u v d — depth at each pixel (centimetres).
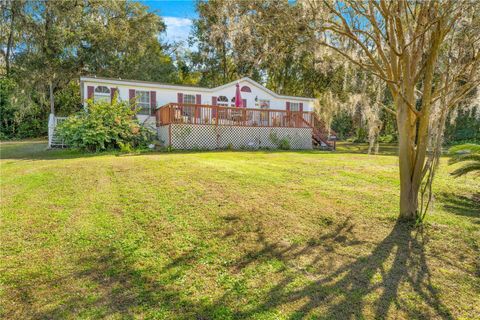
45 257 280
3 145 1531
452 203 441
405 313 207
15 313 204
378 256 286
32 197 456
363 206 419
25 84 1870
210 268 266
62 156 973
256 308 212
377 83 408
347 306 214
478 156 512
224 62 2062
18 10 1880
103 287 235
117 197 453
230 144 1291
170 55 2823
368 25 388
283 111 1405
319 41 348
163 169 652
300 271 261
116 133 1106
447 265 271
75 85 2375
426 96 329
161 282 243
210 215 382
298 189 501
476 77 318
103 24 2153
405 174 365
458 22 304
